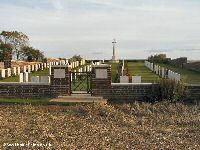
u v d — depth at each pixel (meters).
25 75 29.00
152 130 15.02
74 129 14.88
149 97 22.16
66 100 21.23
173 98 21.41
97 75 22.70
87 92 23.45
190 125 16.28
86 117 17.50
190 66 53.16
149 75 39.59
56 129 14.75
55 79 22.89
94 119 17.08
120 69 45.28
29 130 14.52
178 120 16.89
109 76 22.64
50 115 17.83
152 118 17.52
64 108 19.41
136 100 22.38
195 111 18.88
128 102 21.83
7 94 23.08
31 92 23.03
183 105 20.22
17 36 71.06
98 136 13.77
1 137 13.30
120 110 19.08
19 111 18.69
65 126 15.41
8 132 14.13
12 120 16.47
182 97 21.66
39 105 20.36
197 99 21.97
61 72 22.91
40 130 14.47
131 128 15.41
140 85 22.42
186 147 12.51
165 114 18.44
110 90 22.64
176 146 12.60
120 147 12.28
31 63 49.97
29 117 17.31
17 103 20.77
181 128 15.59
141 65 69.56
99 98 21.92
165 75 33.16
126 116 17.83
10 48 62.59
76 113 18.47
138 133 14.48
